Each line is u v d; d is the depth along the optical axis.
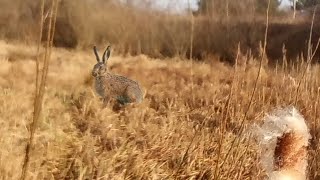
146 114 8.80
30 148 3.87
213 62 19.31
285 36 21.56
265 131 3.35
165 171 6.07
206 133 7.25
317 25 20.52
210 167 6.05
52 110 8.50
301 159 3.26
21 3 25.09
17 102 8.41
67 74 12.44
